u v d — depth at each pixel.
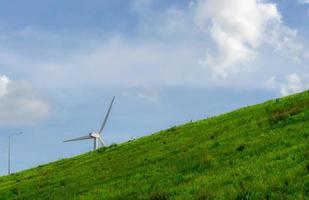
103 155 48.25
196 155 32.50
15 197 39.66
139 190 27.53
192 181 25.17
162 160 35.28
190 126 47.09
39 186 41.34
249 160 25.98
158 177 29.70
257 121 36.66
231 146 31.23
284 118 34.09
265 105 43.16
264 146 28.28
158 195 23.83
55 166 52.47
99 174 38.50
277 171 22.05
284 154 24.62
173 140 42.59
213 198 20.78
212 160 29.03
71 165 48.94
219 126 41.16
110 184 32.44
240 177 22.92
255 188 20.42
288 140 27.44
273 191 19.55
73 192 33.94
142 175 31.84
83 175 40.25
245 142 31.03
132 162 38.66
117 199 27.38
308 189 18.62
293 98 41.41
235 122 39.91
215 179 24.12
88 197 30.23
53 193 36.22
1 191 44.34
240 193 20.23
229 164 26.98
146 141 47.16
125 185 30.53
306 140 26.23
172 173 29.50
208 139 37.47
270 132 31.22
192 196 22.03
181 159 33.00
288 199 18.22
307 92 42.22
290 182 19.77
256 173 22.73
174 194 23.62
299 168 21.06
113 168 39.09
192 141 39.06
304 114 32.94
